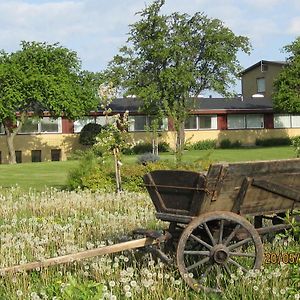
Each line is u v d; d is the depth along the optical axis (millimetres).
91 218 11250
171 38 45000
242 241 6961
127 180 16641
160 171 7180
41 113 42344
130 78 45062
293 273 6359
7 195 15828
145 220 11023
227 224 7227
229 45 46500
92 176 17016
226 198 7023
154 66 45219
